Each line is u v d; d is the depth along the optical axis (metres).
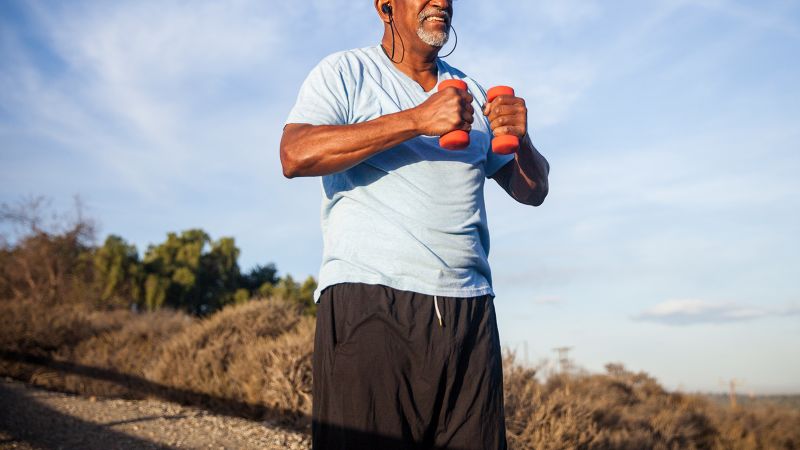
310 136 1.89
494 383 2.02
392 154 2.02
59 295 21.55
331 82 2.08
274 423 6.73
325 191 2.13
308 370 6.87
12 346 9.63
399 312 1.91
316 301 2.12
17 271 20.98
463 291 2.00
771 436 13.94
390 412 1.87
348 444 1.87
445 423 1.94
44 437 5.81
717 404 15.12
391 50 2.26
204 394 7.58
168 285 26.50
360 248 1.97
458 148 1.91
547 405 6.45
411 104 2.16
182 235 29.89
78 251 23.98
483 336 2.03
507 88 2.08
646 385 13.14
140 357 9.31
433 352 1.90
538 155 2.42
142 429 6.29
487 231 2.19
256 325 8.90
